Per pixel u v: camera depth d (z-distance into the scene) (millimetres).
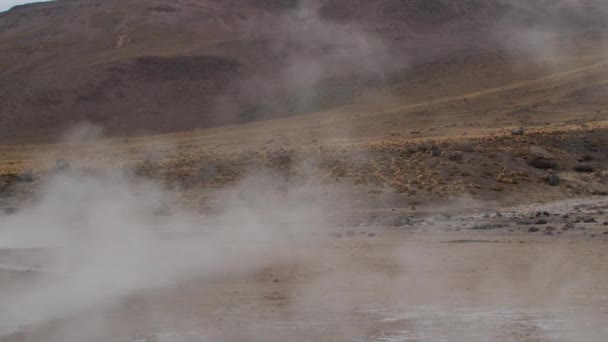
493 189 51188
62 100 155000
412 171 54469
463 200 47969
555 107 103312
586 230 34719
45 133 138875
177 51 188875
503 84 126562
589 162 61844
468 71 139750
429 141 67188
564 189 53250
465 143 63125
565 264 25125
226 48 195375
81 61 185000
